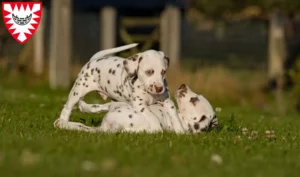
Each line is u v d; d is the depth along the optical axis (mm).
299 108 24062
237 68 32344
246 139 10633
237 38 33250
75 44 27938
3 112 13516
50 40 26344
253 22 33719
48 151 8117
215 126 11477
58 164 7207
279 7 29469
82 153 8094
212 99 24156
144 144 9219
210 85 24859
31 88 23875
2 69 25203
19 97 18906
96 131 10719
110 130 10711
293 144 10414
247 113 19453
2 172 6605
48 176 6492
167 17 26391
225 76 26062
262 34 32969
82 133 10352
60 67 24125
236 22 35281
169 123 10859
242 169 7688
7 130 10664
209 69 26547
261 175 7367
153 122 10633
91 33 27953
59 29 24109
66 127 11180
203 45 33219
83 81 11477
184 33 33125
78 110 14594
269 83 27328
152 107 10859
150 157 8117
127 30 27812
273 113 22094
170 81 24156
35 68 25531
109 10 25828
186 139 10008
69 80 24250
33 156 7418
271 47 29094
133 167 7340
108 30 25828
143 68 10438
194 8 35656
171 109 10938
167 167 7508
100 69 11336
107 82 11227
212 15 35062
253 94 25828
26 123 11953
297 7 29531
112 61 11289
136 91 10688
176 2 26562
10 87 23922
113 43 25891
